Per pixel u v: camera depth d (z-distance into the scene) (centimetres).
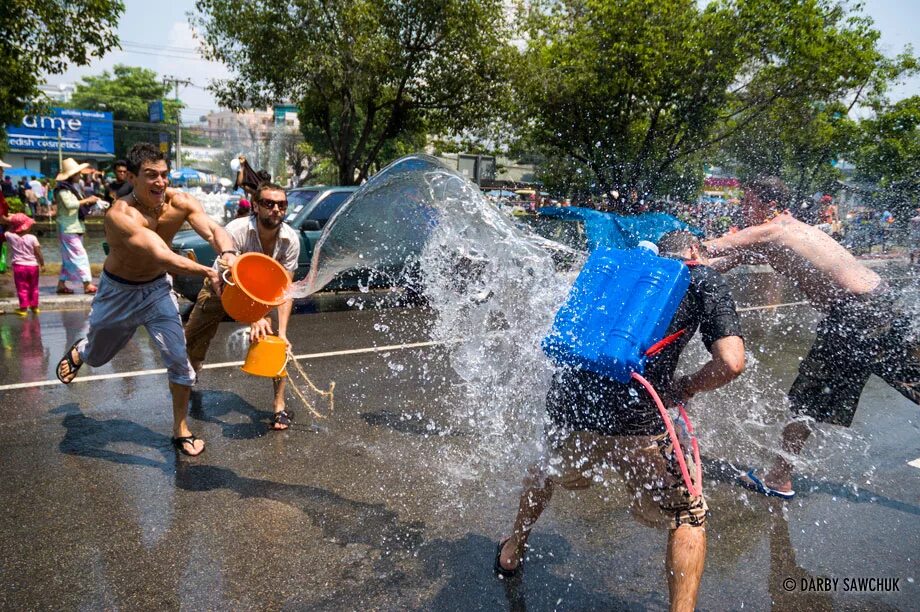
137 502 349
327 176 3103
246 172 683
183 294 812
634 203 1228
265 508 345
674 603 227
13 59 921
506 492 364
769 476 374
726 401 530
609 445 241
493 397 364
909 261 444
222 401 509
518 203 1173
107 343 399
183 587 277
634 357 224
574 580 287
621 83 1420
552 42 1566
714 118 1441
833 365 351
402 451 420
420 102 1555
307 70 1373
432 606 267
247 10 1341
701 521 236
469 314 360
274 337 407
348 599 271
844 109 1331
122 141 4462
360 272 903
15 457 401
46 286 977
